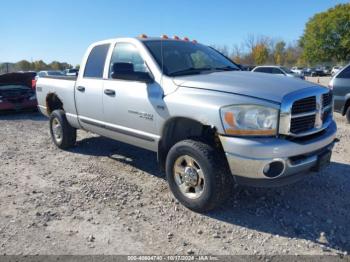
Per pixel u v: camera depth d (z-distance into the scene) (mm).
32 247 3312
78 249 3277
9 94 11445
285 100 3426
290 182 3635
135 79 4375
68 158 6188
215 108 3586
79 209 4094
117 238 3463
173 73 4395
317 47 67188
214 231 3580
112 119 5043
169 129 4211
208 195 3754
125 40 5012
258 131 3436
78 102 5777
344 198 4301
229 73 4414
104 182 4945
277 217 3846
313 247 3279
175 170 4113
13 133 8633
